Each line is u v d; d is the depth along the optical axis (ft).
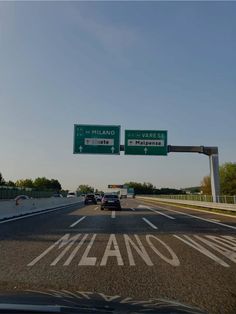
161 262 33.76
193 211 116.16
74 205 167.53
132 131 133.08
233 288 24.91
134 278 27.55
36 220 77.00
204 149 125.08
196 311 11.46
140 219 81.15
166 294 23.25
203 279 27.45
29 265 32.01
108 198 123.13
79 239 47.88
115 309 10.28
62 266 31.68
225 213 104.47
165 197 239.09
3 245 42.80
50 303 10.18
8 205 87.76
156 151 131.85
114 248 41.09
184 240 47.67
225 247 42.29
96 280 26.81
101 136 133.80
